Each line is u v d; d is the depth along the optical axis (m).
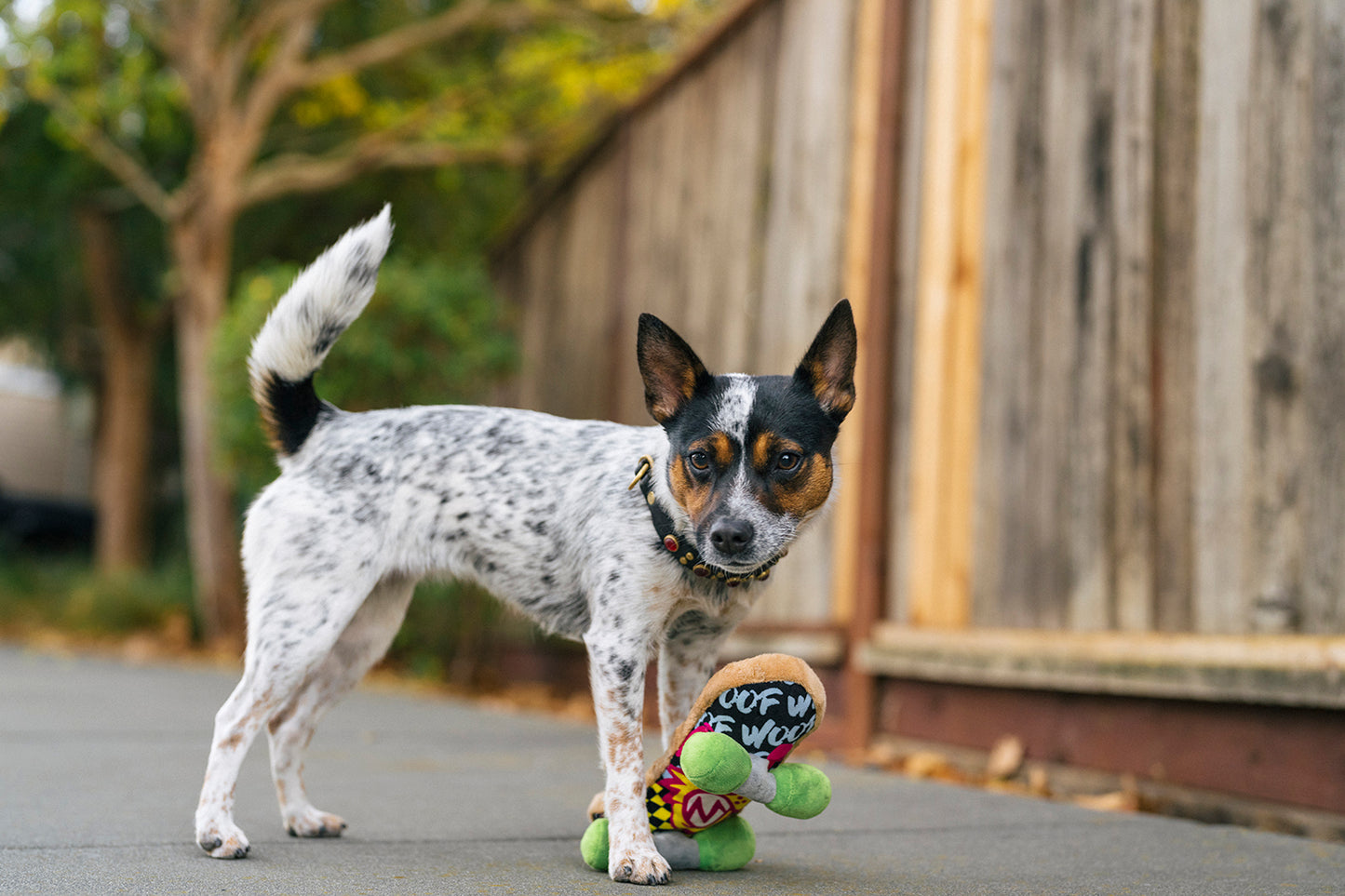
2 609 11.25
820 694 2.51
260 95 9.88
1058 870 2.57
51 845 2.66
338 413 3.06
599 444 2.93
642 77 9.52
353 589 2.82
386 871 2.46
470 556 2.95
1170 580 3.50
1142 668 3.42
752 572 2.68
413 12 10.98
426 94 10.88
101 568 12.31
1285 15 3.25
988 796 3.64
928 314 4.52
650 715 5.58
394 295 7.55
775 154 5.65
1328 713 3.00
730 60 6.18
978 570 4.23
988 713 4.12
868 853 2.75
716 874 2.51
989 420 4.23
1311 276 3.14
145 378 12.70
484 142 10.08
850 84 5.09
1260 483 3.24
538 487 2.88
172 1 9.91
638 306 7.03
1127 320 3.69
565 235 8.51
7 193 11.89
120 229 12.45
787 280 5.45
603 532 2.72
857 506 4.72
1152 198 3.64
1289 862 2.66
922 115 4.68
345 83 10.50
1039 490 3.99
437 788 3.68
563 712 6.59
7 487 19.31
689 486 2.62
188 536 13.70
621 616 2.65
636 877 2.38
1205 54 3.50
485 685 8.23
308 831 2.88
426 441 2.97
